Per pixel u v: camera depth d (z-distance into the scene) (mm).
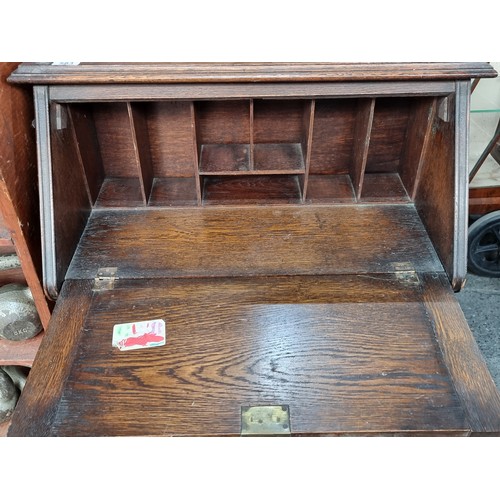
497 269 1938
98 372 936
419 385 911
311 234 1237
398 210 1309
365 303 1059
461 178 1089
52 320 1027
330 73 1072
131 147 1377
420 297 1073
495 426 853
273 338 990
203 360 953
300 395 896
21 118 1127
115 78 1059
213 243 1212
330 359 953
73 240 1184
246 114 1355
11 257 1381
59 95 1083
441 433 854
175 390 906
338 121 1360
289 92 1099
